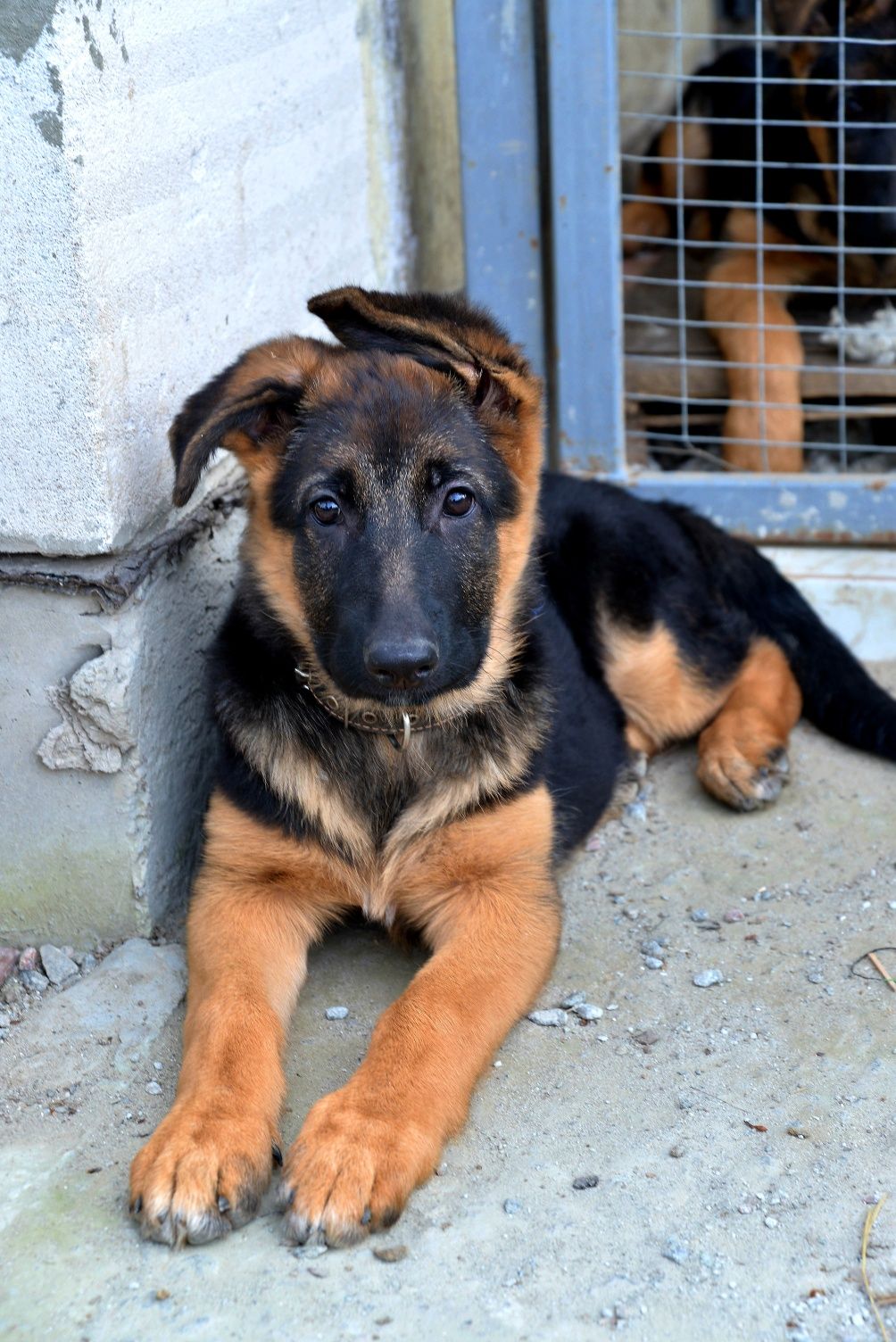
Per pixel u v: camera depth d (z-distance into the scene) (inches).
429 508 50.7
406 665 48.4
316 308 50.1
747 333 69.7
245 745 52.2
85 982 52.9
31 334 50.3
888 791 59.7
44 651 52.6
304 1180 46.2
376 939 54.9
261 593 52.6
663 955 53.8
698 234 76.5
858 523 67.1
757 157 69.9
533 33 64.9
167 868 55.0
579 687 58.3
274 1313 44.9
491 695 53.1
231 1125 46.8
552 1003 52.2
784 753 59.7
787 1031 51.1
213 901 52.2
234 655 53.2
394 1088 47.7
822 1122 48.7
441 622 49.9
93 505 51.3
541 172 66.6
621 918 55.2
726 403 68.3
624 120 79.3
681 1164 47.8
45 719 53.1
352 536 50.4
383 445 50.4
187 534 54.9
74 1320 45.0
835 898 55.6
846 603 66.2
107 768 53.0
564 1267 45.6
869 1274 45.3
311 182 61.9
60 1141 48.8
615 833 58.7
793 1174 47.5
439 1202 47.1
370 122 67.4
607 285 66.1
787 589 63.9
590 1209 46.8
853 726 61.4
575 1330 44.4
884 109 69.0
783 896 55.7
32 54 48.5
